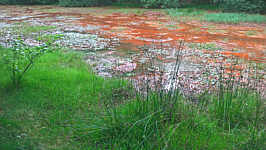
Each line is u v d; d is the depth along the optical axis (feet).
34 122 10.37
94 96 12.71
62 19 38.11
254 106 11.61
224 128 10.36
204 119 10.36
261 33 29.48
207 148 8.84
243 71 17.08
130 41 24.97
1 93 12.59
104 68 17.22
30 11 47.62
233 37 27.35
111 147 8.73
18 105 11.60
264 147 8.79
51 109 11.41
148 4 51.57
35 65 16.42
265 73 16.78
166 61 18.97
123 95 12.82
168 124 9.61
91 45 23.13
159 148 8.25
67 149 8.83
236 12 44.04
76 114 11.04
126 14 43.75
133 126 8.98
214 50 22.13
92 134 9.34
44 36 25.93
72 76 14.76
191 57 20.03
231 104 11.28
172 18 39.40
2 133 9.42
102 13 44.98
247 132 10.00
